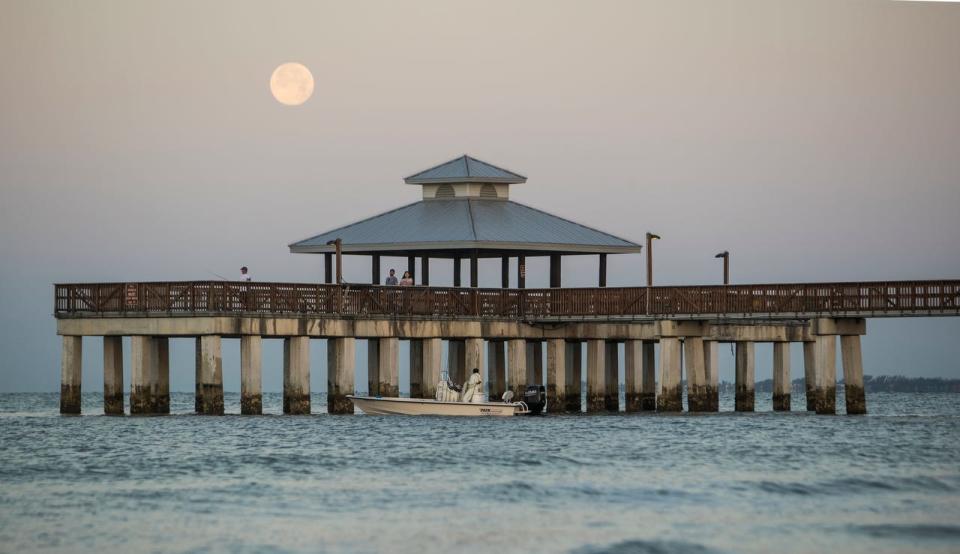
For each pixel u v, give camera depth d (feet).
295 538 416.05
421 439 627.46
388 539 415.44
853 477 517.14
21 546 408.05
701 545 411.95
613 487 492.95
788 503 469.16
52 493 480.23
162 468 533.14
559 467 537.24
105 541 412.57
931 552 410.11
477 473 521.65
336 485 495.41
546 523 435.94
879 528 435.12
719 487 494.59
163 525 431.43
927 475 523.29
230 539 414.41
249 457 562.66
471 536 419.13
